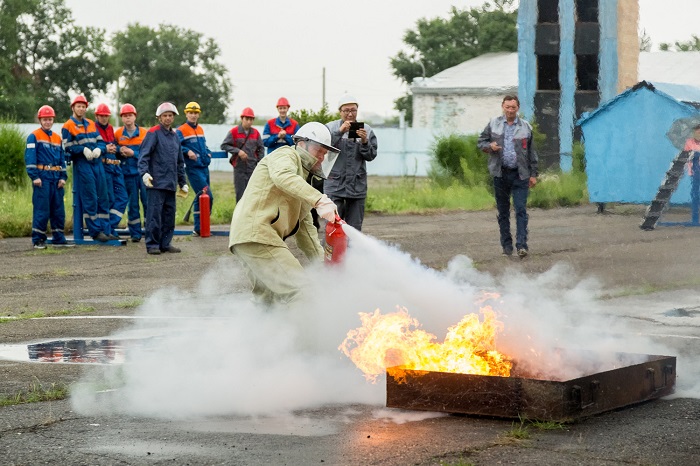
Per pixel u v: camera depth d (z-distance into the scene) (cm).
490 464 481
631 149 2550
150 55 8869
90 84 8162
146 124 8656
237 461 493
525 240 1485
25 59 7994
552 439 524
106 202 1838
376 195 3181
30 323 970
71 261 1561
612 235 1908
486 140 1502
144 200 1895
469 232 1997
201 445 524
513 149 1483
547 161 4034
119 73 8231
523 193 1482
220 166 6206
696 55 4566
